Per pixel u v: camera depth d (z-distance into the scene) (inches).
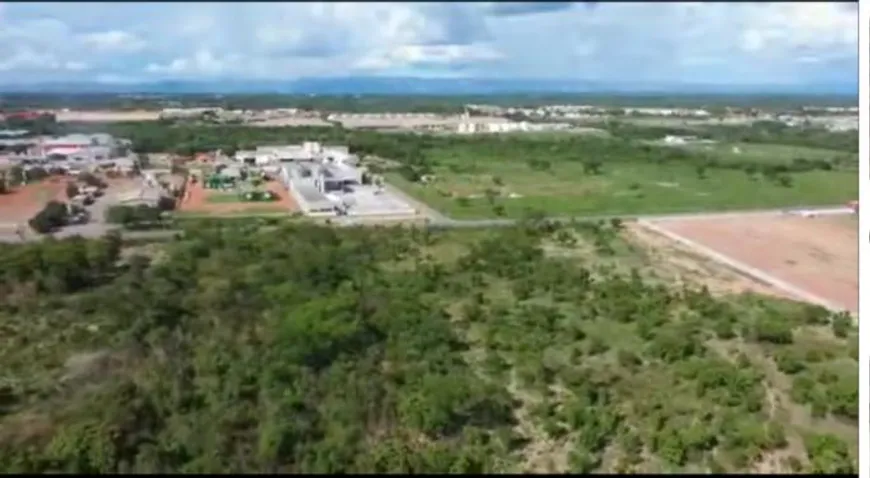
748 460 987.3
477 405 1082.7
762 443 1010.1
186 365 1108.5
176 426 991.0
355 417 1034.1
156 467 925.2
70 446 906.7
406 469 954.1
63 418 954.1
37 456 894.4
